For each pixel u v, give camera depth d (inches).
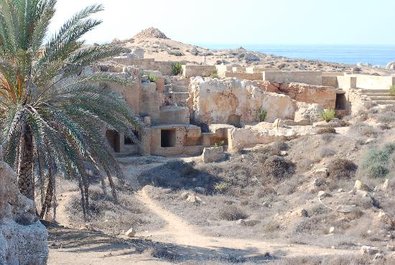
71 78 1016.2
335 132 1845.5
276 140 1840.6
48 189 989.2
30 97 909.8
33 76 912.3
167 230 1203.2
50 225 1009.5
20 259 509.7
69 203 1259.8
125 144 1891.0
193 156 1911.9
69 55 938.7
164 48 3843.5
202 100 2065.7
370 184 1453.0
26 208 537.6
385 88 2219.5
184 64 2672.2
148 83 2017.7
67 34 916.6
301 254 999.0
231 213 1349.7
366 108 2062.0
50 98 920.3
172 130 1946.4
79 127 875.4
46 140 883.4
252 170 1663.4
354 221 1209.4
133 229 1115.3
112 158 959.0
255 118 2106.3
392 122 1884.8
